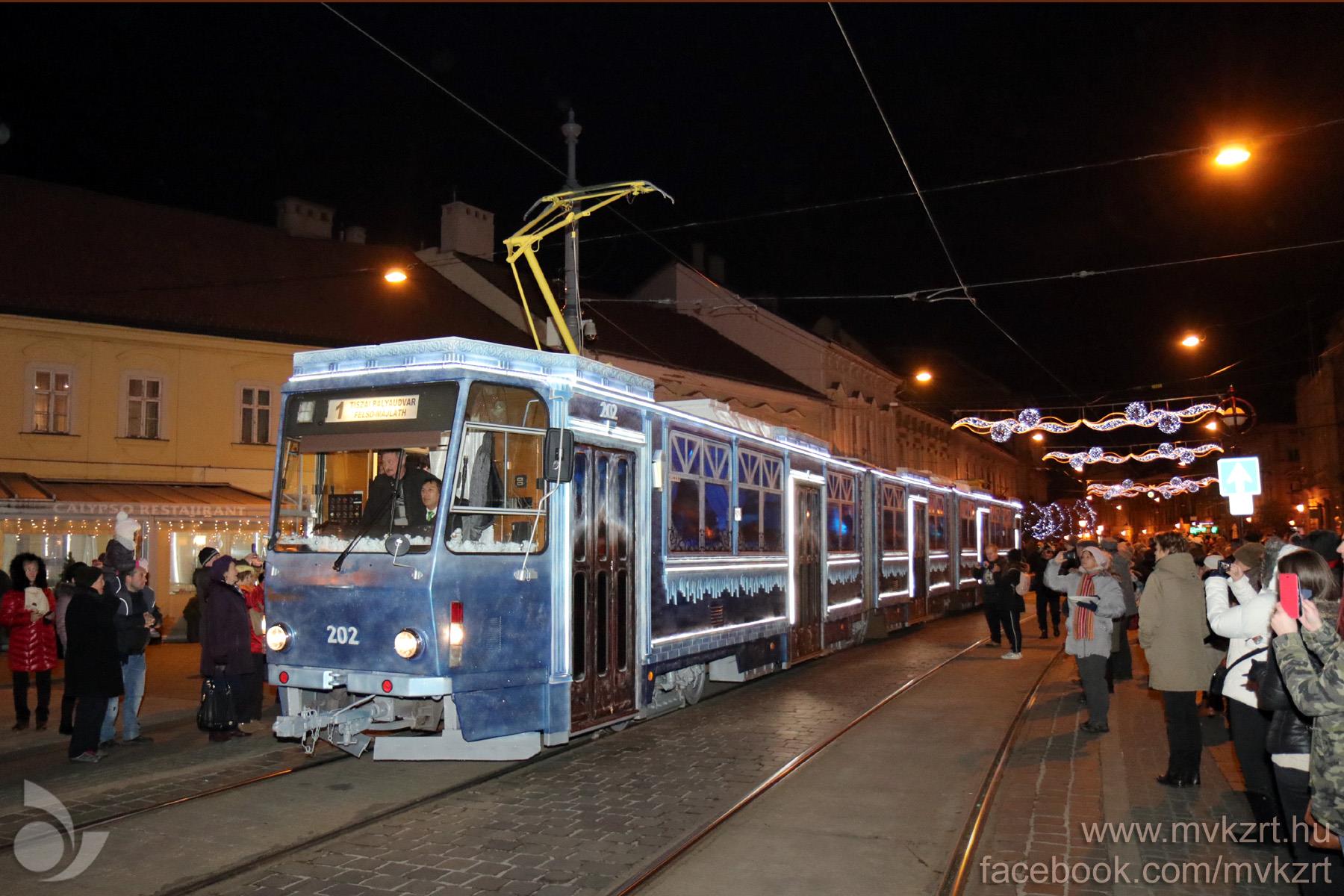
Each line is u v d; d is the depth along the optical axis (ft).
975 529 93.91
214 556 33.19
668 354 108.68
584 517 28.89
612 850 20.72
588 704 28.58
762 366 127.13
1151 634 25.80
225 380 80.07
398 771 27.63
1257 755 21.52
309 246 96.94
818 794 25.26
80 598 29.50
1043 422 90.33
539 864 19.88
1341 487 142.00
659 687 34.40
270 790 25.57
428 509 25.26
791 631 46.09
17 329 71.92
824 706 38.42
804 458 49.24
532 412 27.37
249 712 32.89
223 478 79.30
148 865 19.76
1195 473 199.82
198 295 82.07
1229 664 22.16
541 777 27.09
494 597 25.75
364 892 18.33
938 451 182.70
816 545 50.49
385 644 24.88
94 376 74.79
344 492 26.50
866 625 59.88
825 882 19.01
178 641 66.85
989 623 59.82
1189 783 25.57
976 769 27.86
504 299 102.73
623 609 30.94
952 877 19.27
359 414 26.43
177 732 34.78
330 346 84.07
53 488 69.97
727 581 39.17
